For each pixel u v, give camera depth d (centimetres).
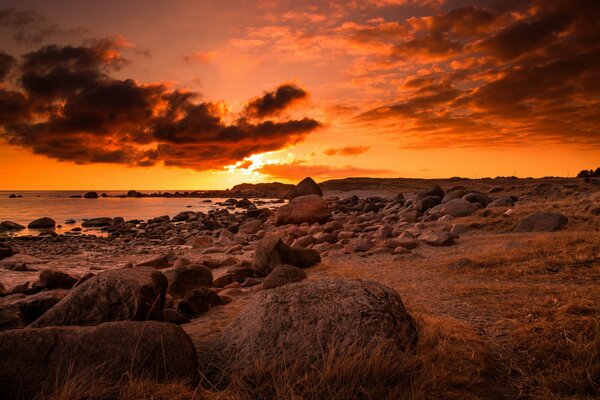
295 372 396
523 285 754
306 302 476
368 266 1130
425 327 513
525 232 1471
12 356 355
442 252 1275
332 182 10744
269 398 365
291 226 2384
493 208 1944
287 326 448
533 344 464
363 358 397
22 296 877
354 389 369
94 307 503
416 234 1655
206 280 954
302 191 3381
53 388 344
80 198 10331
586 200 1898
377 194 8194
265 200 9019
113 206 6406
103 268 1362
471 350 459
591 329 459
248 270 1118
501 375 416
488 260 978
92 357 371
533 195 2836
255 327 459
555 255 953
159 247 2072
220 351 456
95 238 2527
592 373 387
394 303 483
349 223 2366
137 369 373
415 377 390
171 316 657
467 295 721
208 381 389
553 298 620
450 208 2162
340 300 472
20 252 1872
